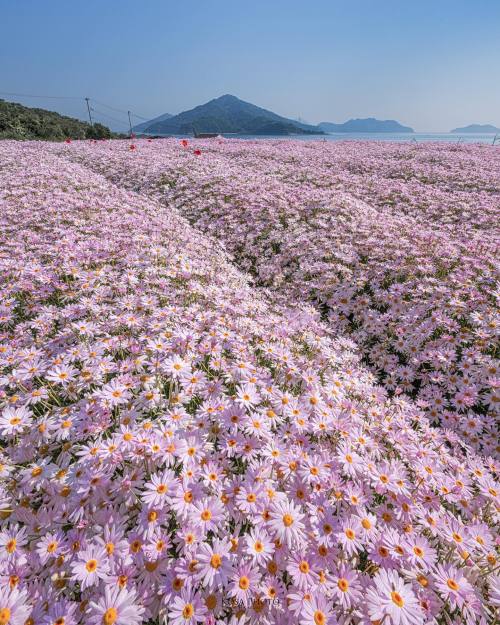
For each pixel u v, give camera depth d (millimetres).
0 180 12656
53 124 50250
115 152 24703
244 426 2928
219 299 5664
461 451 3951
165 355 3973
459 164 19469
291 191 13328
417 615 1920
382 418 3801
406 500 2641
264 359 4445
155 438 2654
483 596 2246
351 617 1997
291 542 2205
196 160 20391
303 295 7617
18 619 1701
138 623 1744
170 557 2191
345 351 5355
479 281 6723
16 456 2768
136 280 5742
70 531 2193
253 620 1943
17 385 3498
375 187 14914
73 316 4707
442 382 5043
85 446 2658
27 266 5969
